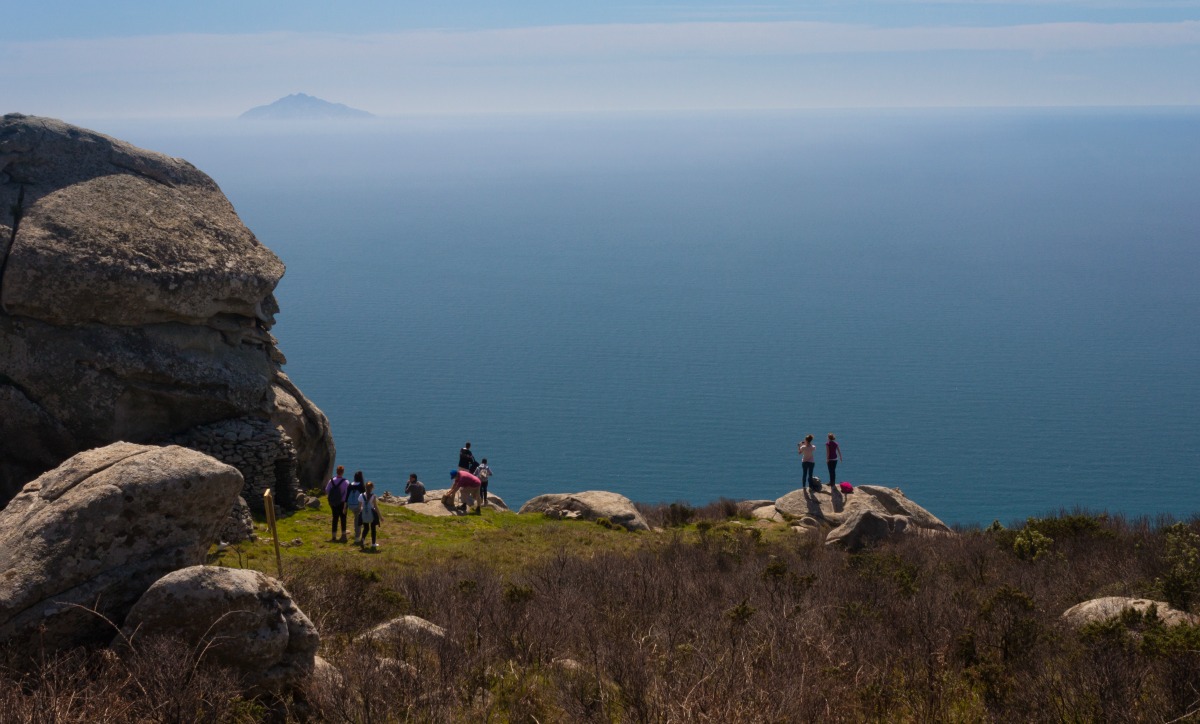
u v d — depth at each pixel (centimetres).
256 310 2809
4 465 2427
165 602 943
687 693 979
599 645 1255
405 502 3378
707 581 1805
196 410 2617
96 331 2462
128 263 2450
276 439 2712
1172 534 1784
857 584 1725
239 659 952
